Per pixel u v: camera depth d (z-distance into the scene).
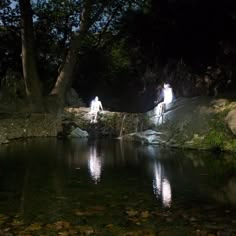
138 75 27.44
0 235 5.27
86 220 5.92
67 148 14.09
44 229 5.52
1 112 18.11
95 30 25.59
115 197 7.22
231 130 12.88
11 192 7.55
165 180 8.64
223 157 11.72
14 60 25.70
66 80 19.81
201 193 7.53
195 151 13.09
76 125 20.00
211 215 6.16
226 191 7.65
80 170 9.75
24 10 18.39
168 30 20.27
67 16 24.95
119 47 27.61
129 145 15.11
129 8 22.75
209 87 19.53
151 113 17.58
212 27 17.86
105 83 29.25
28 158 11.58
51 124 18.95
